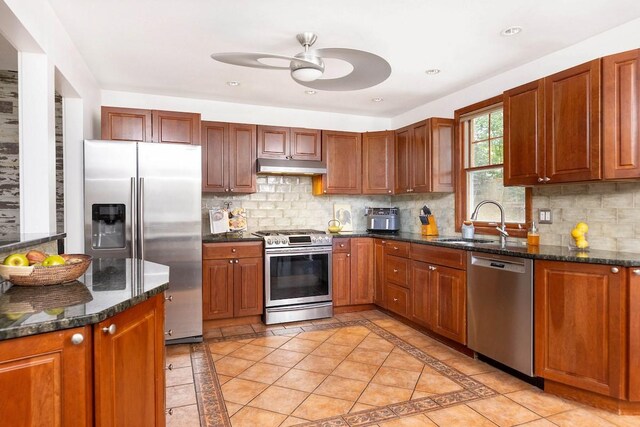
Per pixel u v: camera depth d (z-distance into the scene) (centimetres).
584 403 229
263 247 391
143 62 319
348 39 276
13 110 352
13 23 186
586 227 267
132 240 314
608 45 265
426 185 397
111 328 119
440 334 330
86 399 113
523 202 331
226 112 439
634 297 209
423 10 236
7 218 350
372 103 445
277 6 231
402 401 232
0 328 101
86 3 227
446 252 321
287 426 205
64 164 310
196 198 336
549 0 225
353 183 461
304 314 400
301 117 473
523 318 253
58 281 148
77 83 294
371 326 382
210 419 212
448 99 411
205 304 369
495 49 295
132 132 353
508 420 211
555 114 262
